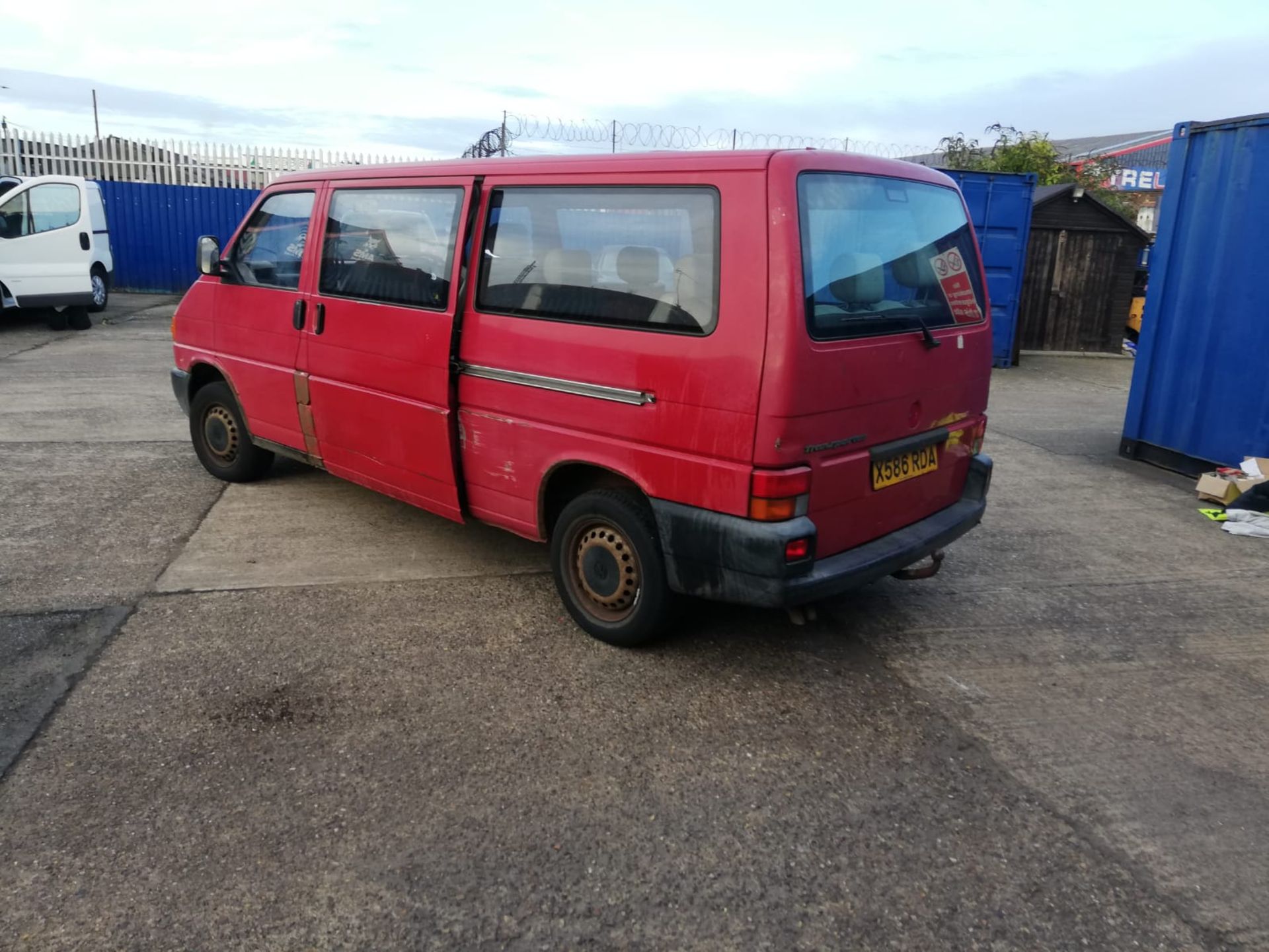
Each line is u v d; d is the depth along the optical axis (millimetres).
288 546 4918
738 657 3848
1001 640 4105
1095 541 5457
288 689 3463
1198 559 5199
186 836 2635
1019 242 11953
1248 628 4289
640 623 3723
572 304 3664
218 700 3363
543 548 5016
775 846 2688
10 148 17219
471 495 4281
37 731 3121
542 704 3430
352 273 4652
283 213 5129
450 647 3846
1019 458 7480
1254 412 6480
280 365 5148
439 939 2299
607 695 3508
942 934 2373
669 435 3385
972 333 4078
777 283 3066
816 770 3074
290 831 2674
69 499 5559
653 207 3385
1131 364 13070
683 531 3406
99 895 2402
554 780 2963
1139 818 2871
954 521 4039
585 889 2488
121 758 2990
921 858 2658
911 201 3770
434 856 2592
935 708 3504
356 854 2590
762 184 3113
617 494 3721
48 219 12625
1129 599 4605
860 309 3398
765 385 3105
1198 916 2461
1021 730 3367
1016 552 5238
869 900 2482
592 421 3635
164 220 18016
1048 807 2918
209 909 2367
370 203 4531
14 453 6535
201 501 5605
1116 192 21281
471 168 4059
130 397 8609
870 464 3545
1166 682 3758
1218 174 6688
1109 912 2467
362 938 2293
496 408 4004
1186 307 6973
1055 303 13688
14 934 2262
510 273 3895
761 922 2391
